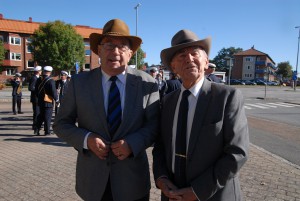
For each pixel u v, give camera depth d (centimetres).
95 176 216
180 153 198
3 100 1895
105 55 219
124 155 204
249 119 1183
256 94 3042
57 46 4594
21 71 5478
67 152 602
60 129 223
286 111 1503
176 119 206
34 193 387
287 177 455
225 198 187
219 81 676
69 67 4759
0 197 375
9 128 894
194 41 194
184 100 202
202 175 183
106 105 220
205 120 187
